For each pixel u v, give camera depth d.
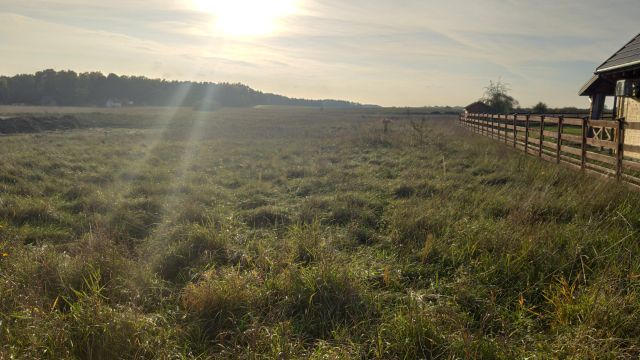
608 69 12.34
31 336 3.07
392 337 3.30
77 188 8.95
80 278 4.14
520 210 5.96
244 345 3.32
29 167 11.90
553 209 6.09
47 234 6.11
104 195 8.34
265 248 5.47
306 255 5.06
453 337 3.21
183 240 5.66
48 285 4.07
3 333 3.15
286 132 30.16
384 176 10.68
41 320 3.28
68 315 3.38
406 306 3.68
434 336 3.21
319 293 3.89
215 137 26.59
